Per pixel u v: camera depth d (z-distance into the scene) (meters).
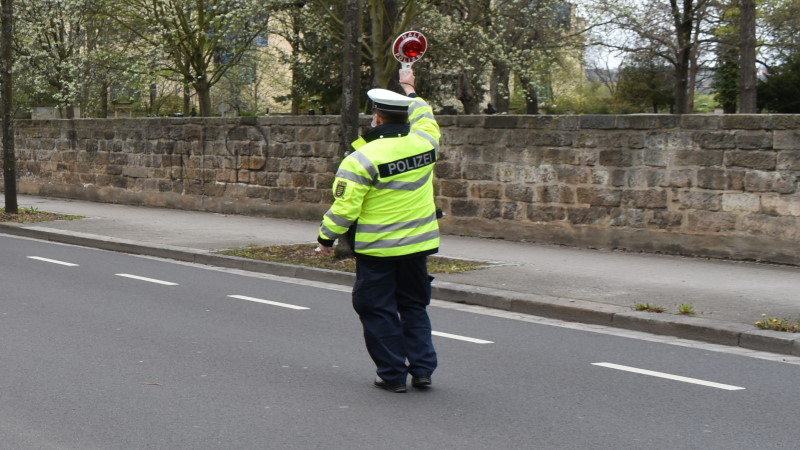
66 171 22.69
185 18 30.34
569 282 10.66
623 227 13.34
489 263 12.07
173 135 19.97
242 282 11.41
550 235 14.12
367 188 6.08
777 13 35.16
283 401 6.04
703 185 12.56
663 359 7.49
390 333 6.27
